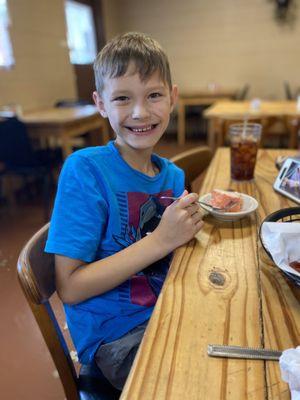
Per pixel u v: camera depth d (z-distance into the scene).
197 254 0.69
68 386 0.72
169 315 0.51
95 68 0.86
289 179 1.00
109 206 0.81
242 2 5.88
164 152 5.23
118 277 0.70
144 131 0.84
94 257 0.77
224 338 0.46
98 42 5.85
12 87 3.50
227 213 0.82
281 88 6.18
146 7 6.25
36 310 0.65
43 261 0.73
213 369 0.41
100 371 0.76
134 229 0.85
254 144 1.12
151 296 0.79
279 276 0.60
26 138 2.63
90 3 5.55
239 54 6.17
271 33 5.93
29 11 3.76
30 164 2.76
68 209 0.74
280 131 2.80
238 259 0.66
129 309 0.77
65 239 0.71
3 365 1.40
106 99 0.84
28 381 1.32
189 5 6.09
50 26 4.22
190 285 0.58
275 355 0.43
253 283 0.58
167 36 6.36
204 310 0.52
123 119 0.82
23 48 3.67
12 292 1.85
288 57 5.99
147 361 0.42
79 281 0.70
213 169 1.28
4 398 1.25
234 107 3.32
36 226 2.71
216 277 0.60
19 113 3.03
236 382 0.39
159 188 0.93
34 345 1.50
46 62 4.16
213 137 3.01
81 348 0.75
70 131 2.92
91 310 0.76
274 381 0.39
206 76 6.43
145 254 0.70
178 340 0.46
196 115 6.01
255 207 0.85
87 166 0.81
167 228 0.70
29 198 3.36
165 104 0.85
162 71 0.82
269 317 0.50
